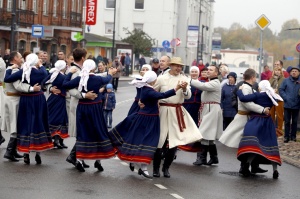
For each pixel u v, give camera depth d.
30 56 15.42
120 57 72.19
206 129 16.75
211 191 13.41
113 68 15.05
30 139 15.37
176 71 14.94
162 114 14.80
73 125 16.92
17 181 13.30
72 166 15.47
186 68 83.50
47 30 52.50
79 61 15.11
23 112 15.49
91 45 75.75
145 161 14.26
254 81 15.62
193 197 12.70
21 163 15.52
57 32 65.19
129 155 14.43
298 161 18.38
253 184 14.51
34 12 60.31
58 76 18.20
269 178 15.45
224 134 15.89
